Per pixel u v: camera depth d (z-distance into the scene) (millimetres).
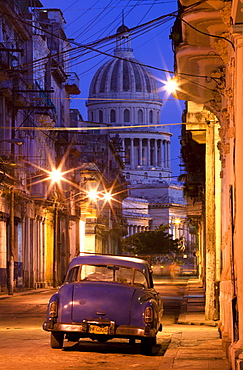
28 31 126938
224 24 31812
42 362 29547
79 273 33594
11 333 43469
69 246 173000
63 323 32375
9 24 116062
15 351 33250
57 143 161750
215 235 55125
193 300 86750
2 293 107875
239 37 24562
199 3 31344
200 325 52875
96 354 32719
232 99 29156
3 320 56250
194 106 60562
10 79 106625
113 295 32344
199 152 78500
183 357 30438
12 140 91125
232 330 25719
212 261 54344
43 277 146625
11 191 105812
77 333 32500
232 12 25625
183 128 76062
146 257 35656
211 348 34312
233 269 26812
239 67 24766
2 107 111625
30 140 133375
